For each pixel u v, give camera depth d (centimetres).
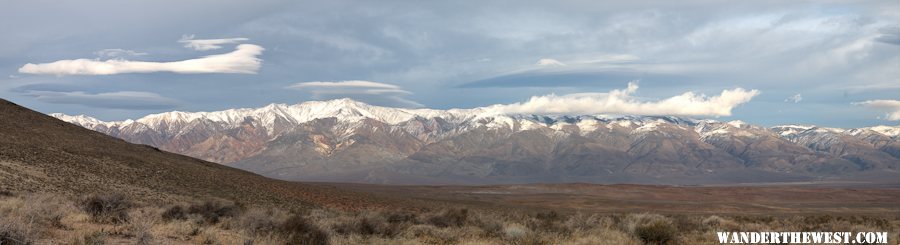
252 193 6644
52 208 2272
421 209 7669
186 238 2053
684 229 2988
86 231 1861
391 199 8656
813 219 4591
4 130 6506
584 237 2375
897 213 10731
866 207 12900
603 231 2550
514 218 3544
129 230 2088
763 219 4738
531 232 2481
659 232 2370
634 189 19488
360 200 7844
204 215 2869
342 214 4003
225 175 7744
